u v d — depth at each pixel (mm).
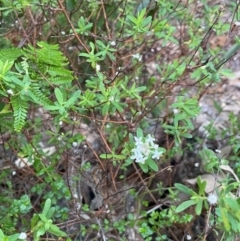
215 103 549
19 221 420
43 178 443
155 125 498
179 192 459
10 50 377
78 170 443
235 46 506
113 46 439
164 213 409
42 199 449
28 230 380
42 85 385
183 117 407
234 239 360
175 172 501
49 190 443
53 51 361
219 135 528
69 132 442
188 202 318
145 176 500
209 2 530
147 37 474
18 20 440
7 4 412
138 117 437
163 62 545
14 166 439
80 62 489
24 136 456
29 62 372
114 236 419
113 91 381
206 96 608
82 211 431
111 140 443
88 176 462
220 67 443
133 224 421
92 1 459
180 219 406
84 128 493
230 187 318
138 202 450
